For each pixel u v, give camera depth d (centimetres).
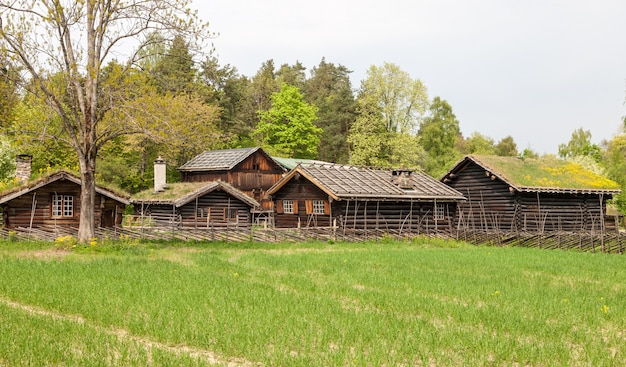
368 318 1238
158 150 6225
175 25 2875
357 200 3756
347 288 1678
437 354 969
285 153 7775
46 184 3425
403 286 1777
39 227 3419
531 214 4309
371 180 4131
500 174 4281
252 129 8138
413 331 1132
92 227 2923
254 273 2047
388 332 1112
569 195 4525
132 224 4434
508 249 3381
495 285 1816
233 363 927
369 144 6994
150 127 2850
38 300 1384
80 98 2880
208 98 7119
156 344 1030
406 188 4169
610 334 1173
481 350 1003
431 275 2042
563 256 2902
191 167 5894
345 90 8894
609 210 5891
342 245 3441
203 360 898
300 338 1056
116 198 3662
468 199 4619
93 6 2819
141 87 2892
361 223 3866
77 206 3547
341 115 8631
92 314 1228
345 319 1217
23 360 888
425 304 1434
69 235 3150
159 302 1364
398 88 7106
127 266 2091
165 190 4472
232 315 1238
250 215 4650
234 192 4397
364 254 2848
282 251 3019
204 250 2962
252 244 3284
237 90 7831
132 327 1112
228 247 3170
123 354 910
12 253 2605
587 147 8412
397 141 6931
